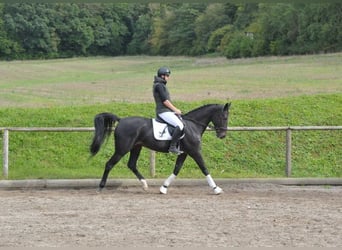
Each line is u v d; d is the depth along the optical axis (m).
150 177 14.43
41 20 77.25
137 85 34.06
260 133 16.95
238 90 26.27
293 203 11.80
